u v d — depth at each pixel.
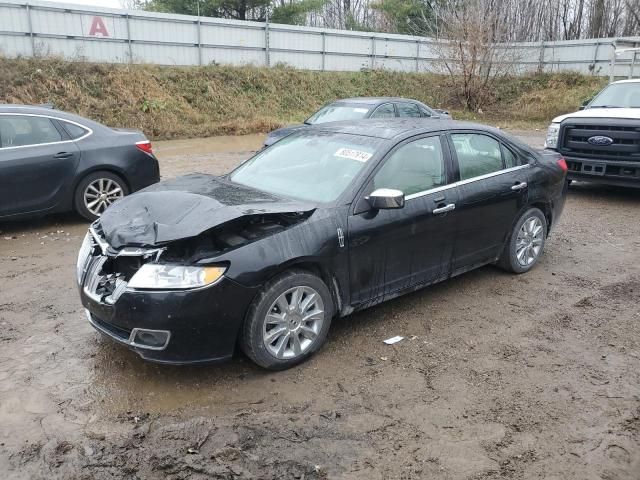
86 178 7.42
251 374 3.83
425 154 4.69
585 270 5.94
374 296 4.38
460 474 2.89
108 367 3.90
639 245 6.88
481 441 3.15
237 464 2.95
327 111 11.71
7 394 3.56
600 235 7.32
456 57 26.81
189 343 3.48
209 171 11.95
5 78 17.47
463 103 27.64
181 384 3.70
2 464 2.93
